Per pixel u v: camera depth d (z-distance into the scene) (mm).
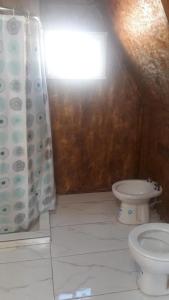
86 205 2842
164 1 1257
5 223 2236
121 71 2781
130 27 1920
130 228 2432
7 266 1938
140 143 3055
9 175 2143
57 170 2975
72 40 2598
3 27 1878
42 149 2432
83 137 2924
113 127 2957
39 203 2516
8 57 1929
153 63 1888
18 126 2068
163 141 2447
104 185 3141
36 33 2133
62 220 2555
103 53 2682
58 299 1670
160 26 1449
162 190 2492
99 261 2008
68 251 2113
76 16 2557
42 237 2193
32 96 2197
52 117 2783
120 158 3080
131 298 1688
